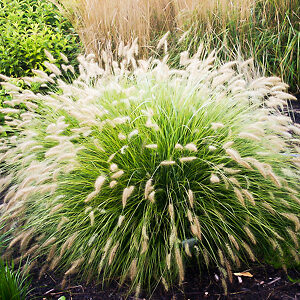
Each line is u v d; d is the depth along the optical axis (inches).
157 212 98.3
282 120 100.9
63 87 117.7
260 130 91.7
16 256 105.5
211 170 103.0
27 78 126.6
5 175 137.3
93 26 209.5
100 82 132.9
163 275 93.0
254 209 100.9
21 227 105.9
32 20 240.1
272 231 93.2
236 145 109.3
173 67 194.4
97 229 100.6
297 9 189.3
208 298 89.1
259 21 198.7
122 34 201.8
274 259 96.7
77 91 118.5
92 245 99.0
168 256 82.9
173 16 215.0
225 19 197.5
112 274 97.4
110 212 100.8
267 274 93.6
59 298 91.1
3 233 105.6
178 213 94.6
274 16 197.0
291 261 95.1
